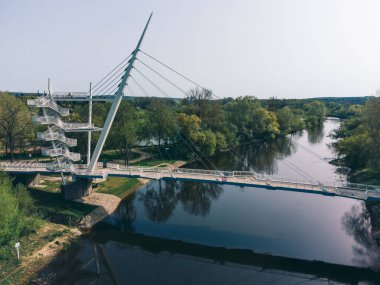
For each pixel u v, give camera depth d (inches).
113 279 1362.0
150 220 2042.3
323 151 4269.2
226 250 1640.0
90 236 1766.7
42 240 1601.9
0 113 2726.4
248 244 1696.6
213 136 3833.7
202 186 2851.9
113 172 2098.9
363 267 1470.2
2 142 3289.9
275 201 2390.5
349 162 2947.8
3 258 1374.3
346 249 1630.2
